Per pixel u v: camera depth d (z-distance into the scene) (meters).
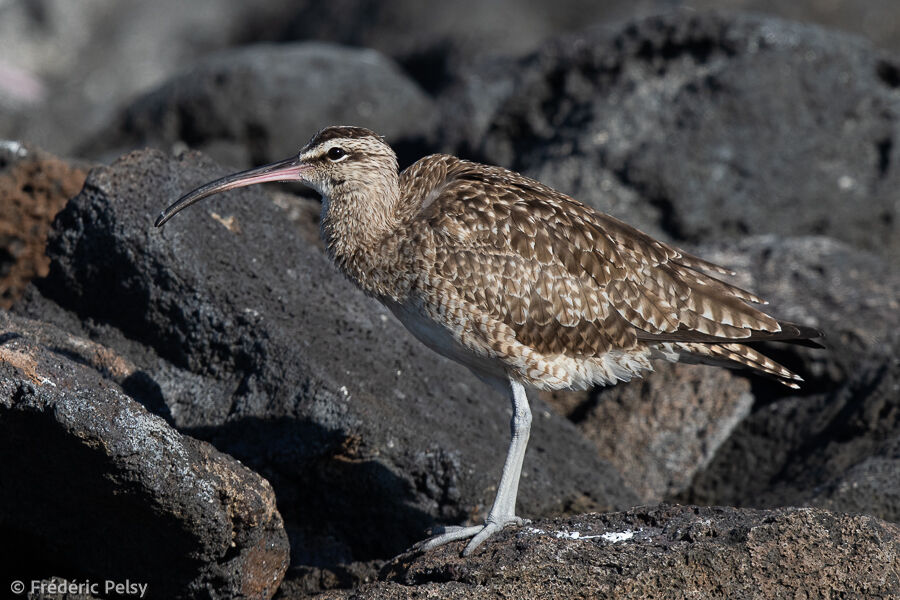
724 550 9.42
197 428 12.02
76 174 14.66
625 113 20.38
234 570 10.38
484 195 11.60
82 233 12.54
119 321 12.64
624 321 11.41
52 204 14.53
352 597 9.56
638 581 9.29
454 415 12.91
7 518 10.50
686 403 15.37
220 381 12.31
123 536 10.30
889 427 14.08
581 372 11.62
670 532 9.73
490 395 13.63
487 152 21.75
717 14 20.89
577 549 9.54
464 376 13.59
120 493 9.66
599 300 11.34
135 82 41.28
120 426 9.41
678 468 14.86
